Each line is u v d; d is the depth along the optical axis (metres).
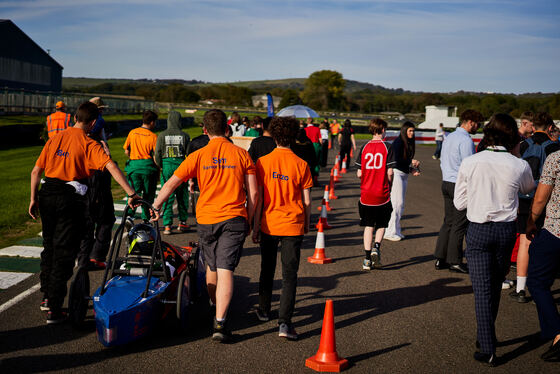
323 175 20.11
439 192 15.61
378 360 4.42
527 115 6.60
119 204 11.88
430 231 9.91
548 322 4.41
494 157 4.36
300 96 163.00
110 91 195.00
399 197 9.00
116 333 4.19
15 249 7.68
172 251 5.39
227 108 101.25
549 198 4.46
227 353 4.48
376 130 7.00
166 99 139.75
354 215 11.55
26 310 5.37
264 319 5.25
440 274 7.06
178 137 8.60
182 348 4.57
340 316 5.44
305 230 4.93
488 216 4.31
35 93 34.97
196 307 5.70
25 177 14.96
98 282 6.27
